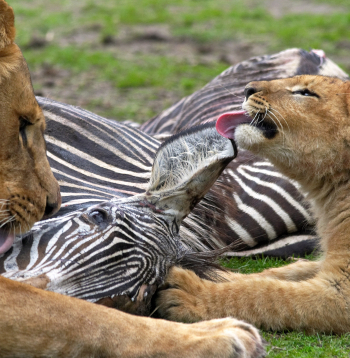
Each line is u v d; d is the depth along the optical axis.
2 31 6.70
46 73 22.95
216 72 23.64
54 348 5.63
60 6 35.44
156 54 26.42
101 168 8.78
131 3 36.19
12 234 6.79
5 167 6.77
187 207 7.59
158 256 7.32
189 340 5.89
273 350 7.05
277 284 7.93
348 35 28.73
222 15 33.31
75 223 6.89
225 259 10.02
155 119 13.56
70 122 8.91
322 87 9.04
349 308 7.77
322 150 8.99
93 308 5.85
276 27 30.67
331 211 9.20
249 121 9.08
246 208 10.08
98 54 25.50
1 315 5.55
